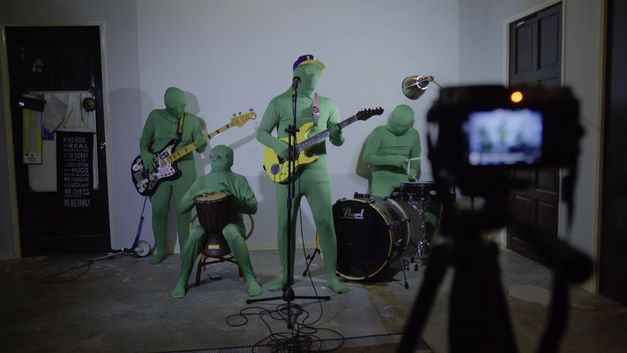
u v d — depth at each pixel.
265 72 4.60
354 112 4.68
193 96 4.57
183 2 4.50
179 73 4.54
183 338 2.72
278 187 3.43
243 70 4.58
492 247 0.95
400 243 3.49
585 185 3.30
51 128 4.52
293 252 3.48
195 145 4.25
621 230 3.04
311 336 2.70
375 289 3.49
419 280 3.67
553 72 3.74
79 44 4.50
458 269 0.94
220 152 3.58
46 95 4.51
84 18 4.44
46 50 4.48
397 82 4.69
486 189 0.90
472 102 0.86
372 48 4.64
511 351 0.96
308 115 3.35
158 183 4.29
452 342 0.95
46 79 4.50
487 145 0.87
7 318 3.06
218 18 4.53
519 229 0.86
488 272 0.93
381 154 4.34
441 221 0.94
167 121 4.32
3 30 4.39
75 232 4.64
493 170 0.88
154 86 4.54
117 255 4.57
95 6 4.44
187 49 4.54
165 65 4.53
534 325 2.77
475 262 0.92
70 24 4.43
